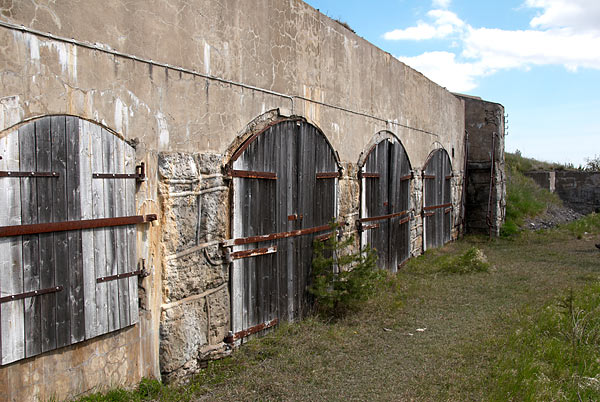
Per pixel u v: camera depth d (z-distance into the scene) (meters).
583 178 22.89
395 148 9.96
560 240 14.96
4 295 3.17
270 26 5.85
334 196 7.44
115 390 3.88
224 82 5.11
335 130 7.47
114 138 3.92
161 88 4.34
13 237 3.23
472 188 16.17
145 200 4.21
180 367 4.59
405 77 10.48
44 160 3.40
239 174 5.24
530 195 19.95
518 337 5.67
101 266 3.82
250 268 5.53
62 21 3.49
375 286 7.67
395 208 9.99
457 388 4.42
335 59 7.44
